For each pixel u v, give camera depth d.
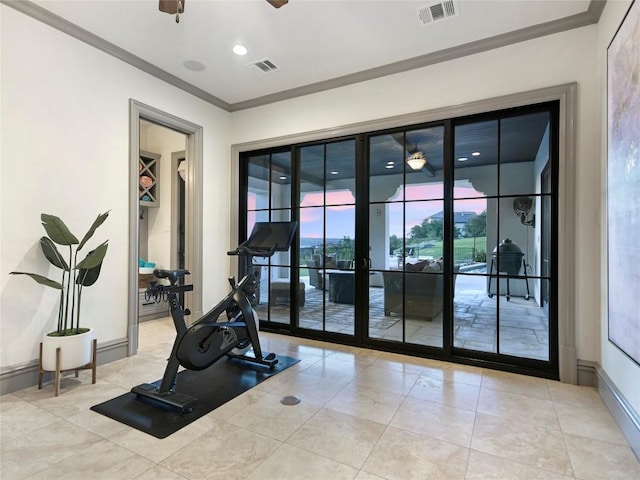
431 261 3.48
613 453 1.86
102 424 2.12
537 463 1.77
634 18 1.89
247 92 4.21
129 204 3.38
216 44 3.19
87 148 3.05
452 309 3.38
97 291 3.14
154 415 2.24
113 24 2.89
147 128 5.64
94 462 1.75
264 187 4.51
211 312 2.81
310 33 3.01
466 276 3.33
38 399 2.45
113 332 3.27
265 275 4.48
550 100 2.87
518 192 3.14
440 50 3.26
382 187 3.71
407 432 2.06
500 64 3.07
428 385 2.75
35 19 2.70
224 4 2.62
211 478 1.64
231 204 4.63
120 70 3.31
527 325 3.14
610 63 2.34
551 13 2.72
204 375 2.93
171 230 5.38
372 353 3.56
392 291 3.66
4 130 2.54
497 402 2.46
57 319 2.83
